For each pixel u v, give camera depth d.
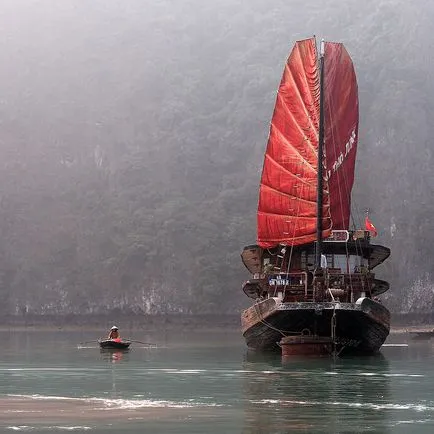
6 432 40.81
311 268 93.81
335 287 88.75
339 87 98.69
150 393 55.28
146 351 109.12
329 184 97.31
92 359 89.81
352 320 82.75
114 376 67.75
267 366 75.06
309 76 95.06
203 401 51.12
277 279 90.12
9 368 76.44
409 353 99.50
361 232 92.62
